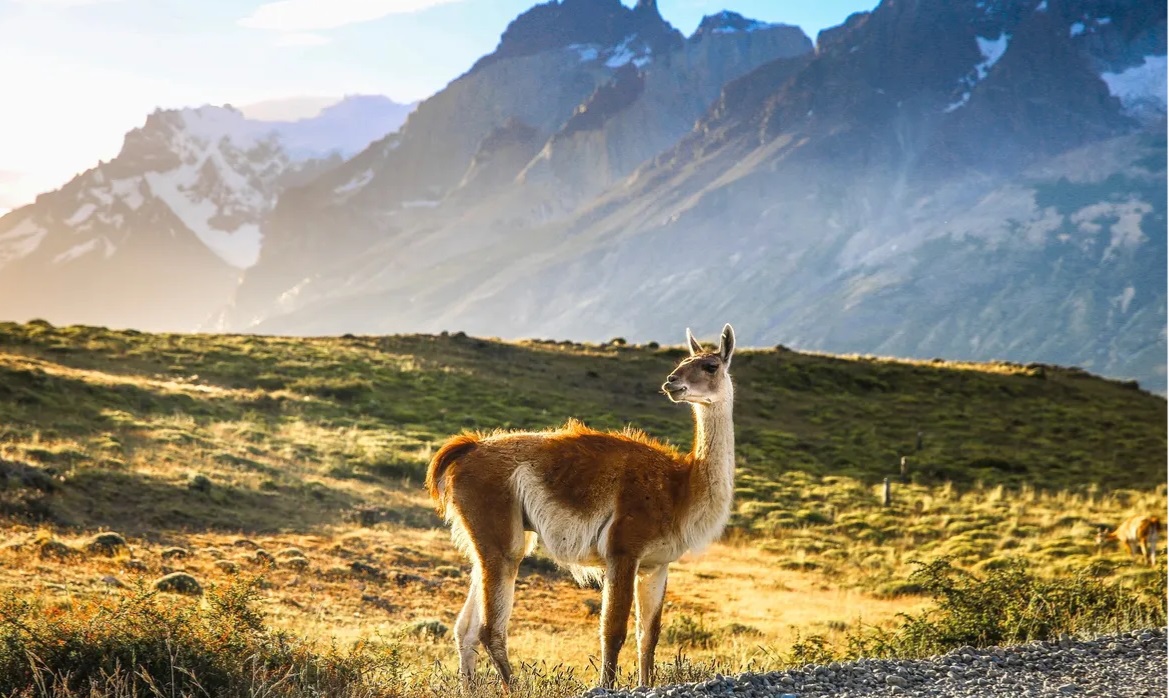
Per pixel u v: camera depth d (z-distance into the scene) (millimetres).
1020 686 8477
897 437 63438
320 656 9711
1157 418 74188
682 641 21969
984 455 58188
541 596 27219
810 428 64438
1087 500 48156
